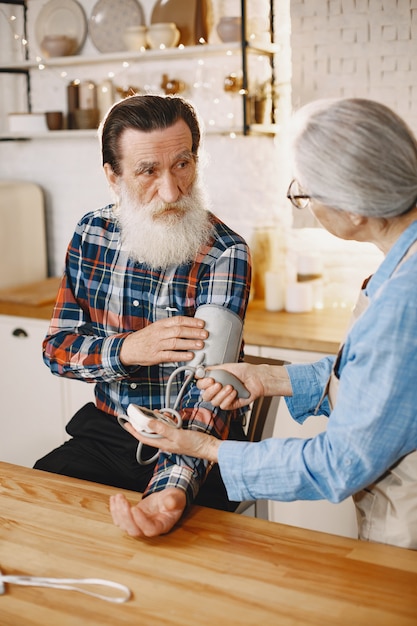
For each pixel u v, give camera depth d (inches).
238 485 54.6
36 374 128.0
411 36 110.0
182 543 52.5
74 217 148.9
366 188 49.1
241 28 115.7
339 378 54.6
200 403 65.0
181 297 73.8
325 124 49.5
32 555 51.0
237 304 70.3
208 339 65.2
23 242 142.8
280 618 43.9
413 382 47.8
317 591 46.5
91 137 143.9
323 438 51.8
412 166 49.3
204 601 45.7
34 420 130.3
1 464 65.7
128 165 69.3
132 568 49.4
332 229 53.4
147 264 73.9
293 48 117.4
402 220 51.5
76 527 54.7
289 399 63.8
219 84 129.7
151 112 67.8
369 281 55.6
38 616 44.5
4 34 148.5
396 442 48.9
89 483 62.1
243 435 76.5
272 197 130.3
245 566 49.4
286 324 114.7
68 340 75.0
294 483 52.2
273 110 126.0
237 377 63.3
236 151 131.8
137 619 44.1
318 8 114.6
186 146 69.0
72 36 139.8
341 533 106.3
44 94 146.8
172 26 125.3
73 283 78.6
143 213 70.2
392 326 47.5
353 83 114.8
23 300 128.0
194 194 72.1
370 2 111.3
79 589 46.9
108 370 70.7
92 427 78.2
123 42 133.9
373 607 44.8
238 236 74.2
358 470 49.7
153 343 66.7
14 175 152.9
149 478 75.1
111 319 76.9
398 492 52.5
